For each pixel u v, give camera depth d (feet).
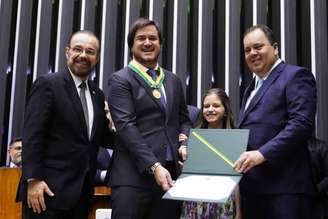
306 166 6.52
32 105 6.87
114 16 14.48
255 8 14.20
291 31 13.96
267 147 6.09
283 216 6.25
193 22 14.55
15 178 9.16
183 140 6.88
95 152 7.24
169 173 6.23
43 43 14.30
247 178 6.66
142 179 6.39
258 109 6.68
